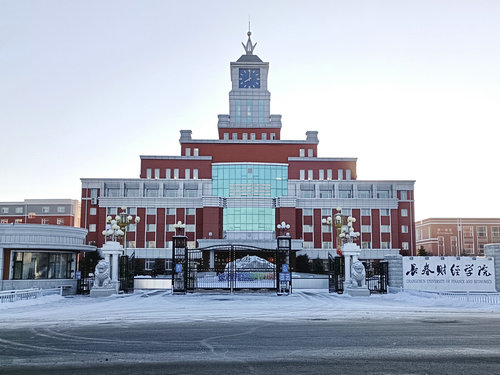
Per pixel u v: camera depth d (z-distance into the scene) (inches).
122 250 1471.5
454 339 514.3
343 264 1541.6
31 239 1390.3
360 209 3176.7
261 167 3373.5
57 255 1455.5
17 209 4298.7
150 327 634.2
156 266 2913.4
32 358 420.2
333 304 1067.9
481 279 1392.7
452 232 4271.7
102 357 422.9
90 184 3181.6
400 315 791.7
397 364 386.9
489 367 374.9
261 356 423.2
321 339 518.3
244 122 3804.1
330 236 3147.1
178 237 1440.7
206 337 538.0
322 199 3191.4
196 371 365.1
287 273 1400.1
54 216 4279.0
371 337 531.2
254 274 1882.4
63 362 402.0
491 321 690.8
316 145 3572.8
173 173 3366.1
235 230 3142.2
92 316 789.9
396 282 1421.0
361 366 379.9
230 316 783.1
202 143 3565.5
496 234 4266.7
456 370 364.8
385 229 3159.5
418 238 4648.1
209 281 1802.4
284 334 559.5
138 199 3127.5
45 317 773.3
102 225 3080.7
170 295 1370.6
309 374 353.1
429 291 1304.1
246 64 3865.7
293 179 3373.5
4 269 1364.4
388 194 3265.3
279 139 3759.8
